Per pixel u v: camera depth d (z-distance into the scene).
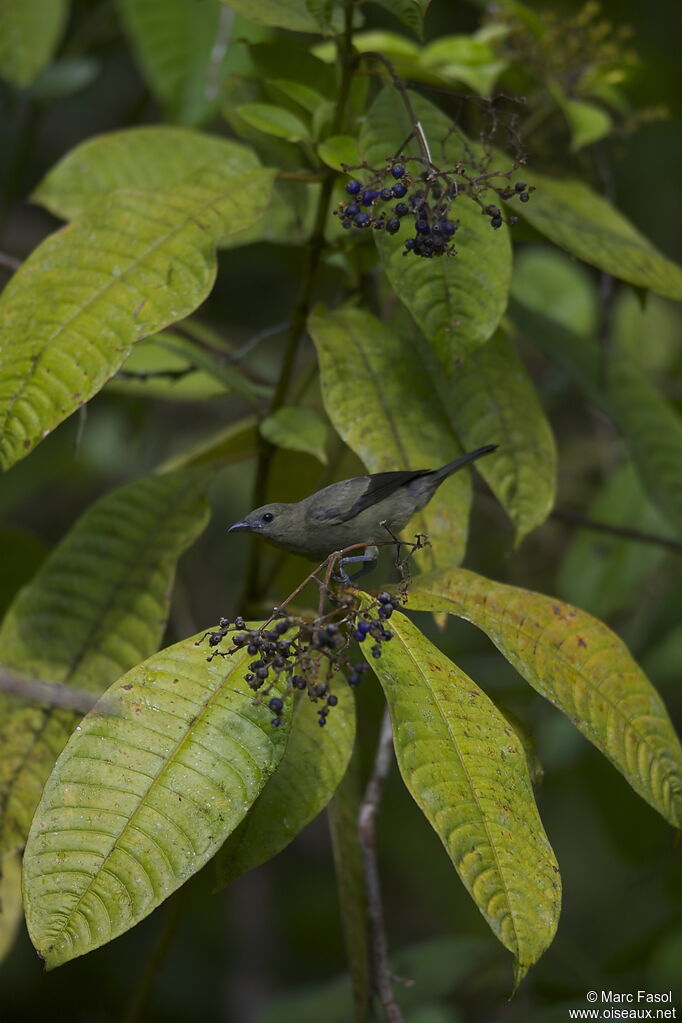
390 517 8.24
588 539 8.88
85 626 8.24
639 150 12.07
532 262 10.09
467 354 8.16
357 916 8.25
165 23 8.62
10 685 8.02
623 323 11.12
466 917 11.69
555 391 9.85
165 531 8.27
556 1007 8.55
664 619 9.89
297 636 8.02
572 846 12.49
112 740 8.02
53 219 12.29
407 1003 8.60
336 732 8.11
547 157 8.63
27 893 7.98
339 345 8.26
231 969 11.85
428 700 8.03
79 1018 11.28
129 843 8.00
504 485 8.26
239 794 8.02
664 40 11.41
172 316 8.12
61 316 8.11
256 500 8.37
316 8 8.22
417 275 8.16
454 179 8.19
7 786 8.20
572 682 8.11
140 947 11.82
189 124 8.63
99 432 11.20
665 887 10.20
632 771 8.09
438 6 11.23
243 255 11.34
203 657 8.06
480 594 8.14
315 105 8.29
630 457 8.45
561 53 8.60
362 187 8.12
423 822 11.64
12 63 8.74
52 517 13.07
